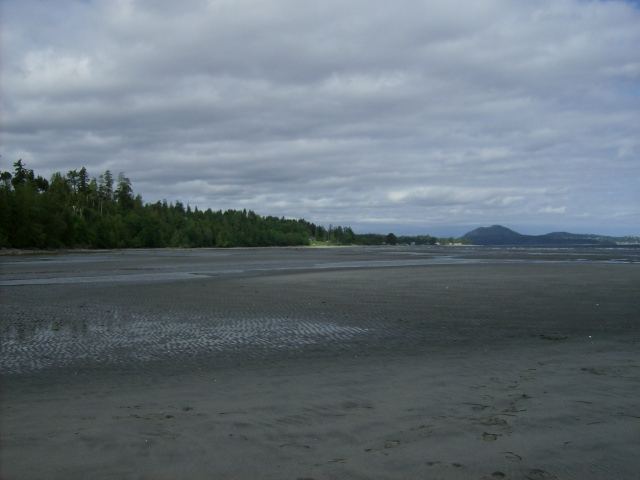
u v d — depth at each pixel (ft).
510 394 26.37
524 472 17.01
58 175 488.85
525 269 144.15
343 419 22.76
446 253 339.16
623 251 372.99
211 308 67.87
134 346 43.88
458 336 47.37
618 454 18.38
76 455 18.81
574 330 49.75
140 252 355.77
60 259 229.04
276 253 355.97
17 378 32.99
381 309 66.03
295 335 48.83
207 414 23.88
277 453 18.83
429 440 19.89
